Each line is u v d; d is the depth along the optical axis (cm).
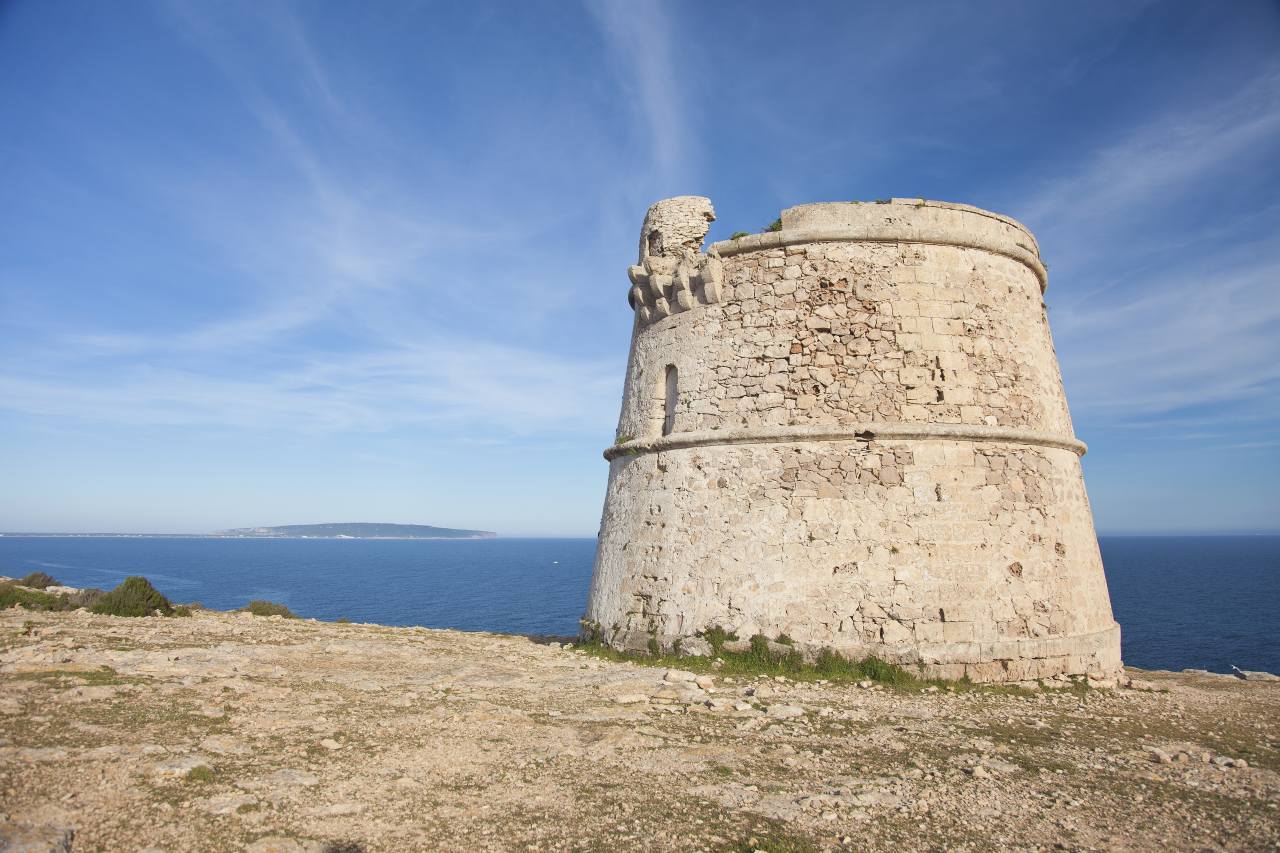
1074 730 1037
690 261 1703
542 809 677
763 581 1412
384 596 9300
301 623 2075
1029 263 1703
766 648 1365
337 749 812
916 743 934
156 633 1534
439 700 1062
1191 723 1122
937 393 1471
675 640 1455
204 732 829
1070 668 1392
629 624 1555
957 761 862
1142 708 1217
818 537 1405
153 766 702
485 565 18762
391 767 766
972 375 1502
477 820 647
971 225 1598
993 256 1622
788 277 1566
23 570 14000
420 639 1759
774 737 938
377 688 1119
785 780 776
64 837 540
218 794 658
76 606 2131
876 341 1497
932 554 1378
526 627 5806
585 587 11019
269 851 560
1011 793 756
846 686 1259
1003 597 1384
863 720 1040
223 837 578
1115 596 9131
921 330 1502
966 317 1538
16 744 732
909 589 1355
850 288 1530
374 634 1844
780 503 1446
